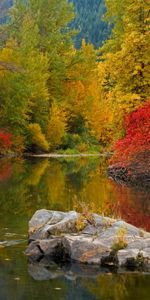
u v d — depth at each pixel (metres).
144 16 27.56
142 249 10.33
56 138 54.78
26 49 53.28
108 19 32.38
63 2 62.03
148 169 23.06
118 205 16.53
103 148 60.44
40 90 53.47
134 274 9.57
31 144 52.59
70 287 8.76
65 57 63.09
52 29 61.41
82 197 18.64
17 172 29.30
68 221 11.68
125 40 27.33
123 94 28.33
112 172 27.09
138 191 20.58
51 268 9.94
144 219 13.99
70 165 36.62
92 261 10.27
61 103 57.88
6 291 8.53
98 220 11.75
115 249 10.36
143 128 22.98
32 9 61.62
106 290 8.62
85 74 64.06
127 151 23.30
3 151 47.75
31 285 8.86
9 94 49.09
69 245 10.66
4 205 16.84
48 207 16.36
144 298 8.25
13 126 49.88
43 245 10.89
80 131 61.53
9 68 41.38
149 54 27.27
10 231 12.84
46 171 30.52
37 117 54.03
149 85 27.98
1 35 54.28
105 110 61.41
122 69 28.00
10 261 10.34
